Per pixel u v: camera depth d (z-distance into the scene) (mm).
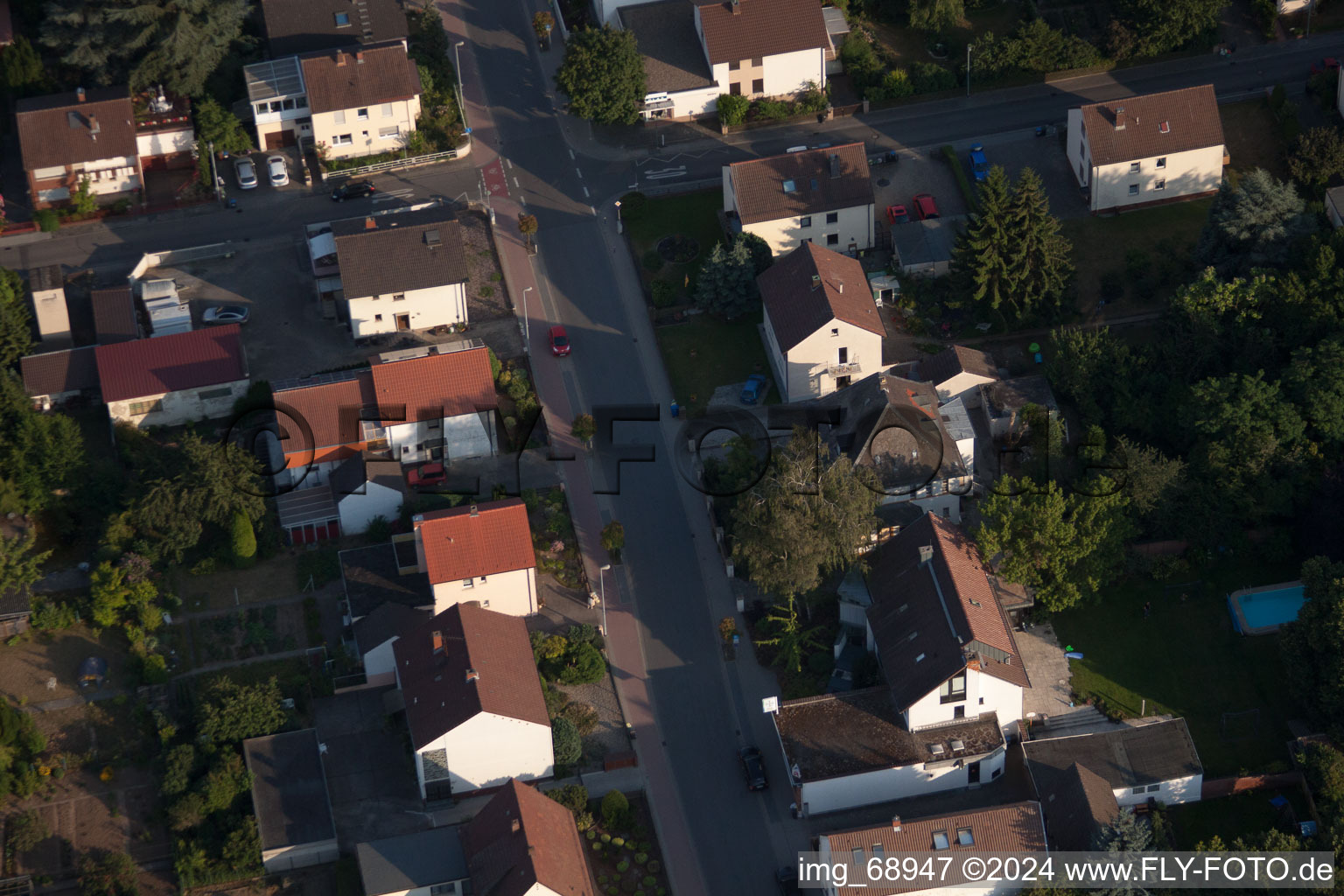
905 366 138125
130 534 127562
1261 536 125875
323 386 134000
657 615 126062
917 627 116562
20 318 142125
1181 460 129000
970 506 130000
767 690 121250
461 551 122688
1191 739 115062
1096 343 134000
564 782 115938
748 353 143000
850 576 123688
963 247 141125
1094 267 146500
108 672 121438
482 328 146250
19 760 115438
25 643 123375
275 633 124000
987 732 114562
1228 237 139750
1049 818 110750
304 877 110562
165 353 137625
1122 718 118500
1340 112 153000
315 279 148875
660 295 146000
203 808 111062
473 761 113688
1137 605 124625
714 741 118562
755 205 146875
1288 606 123375
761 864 111938
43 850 111750
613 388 141250
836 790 113062
